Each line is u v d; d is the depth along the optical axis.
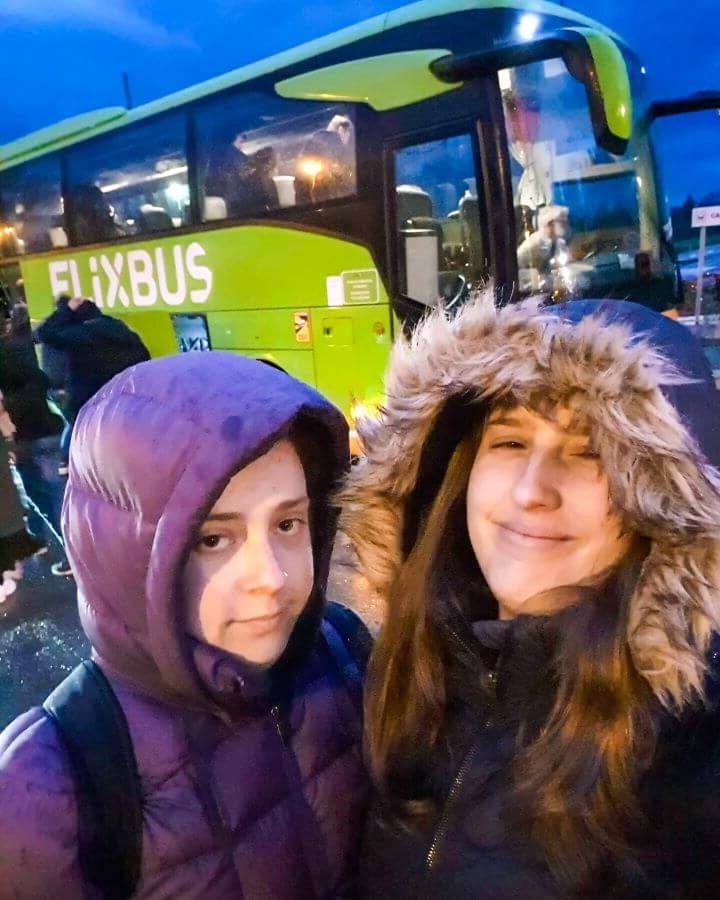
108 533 0.83
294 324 4.54
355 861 1.02
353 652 1.16
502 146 3.65
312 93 4.29
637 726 0.81
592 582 0.90
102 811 0.83
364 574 1.11
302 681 1.04
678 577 0.80
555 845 0.80
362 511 1.04
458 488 1.02
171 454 0.79
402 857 0.92
